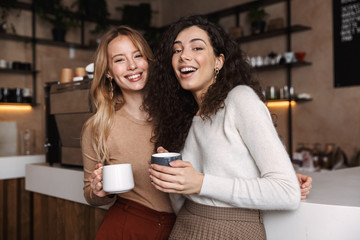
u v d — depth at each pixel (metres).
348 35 3.41
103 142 1.29
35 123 4.28
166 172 0.85
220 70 1.06
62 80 2.00
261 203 0.80
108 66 1.37
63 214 1.87
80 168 1.83
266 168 0.81
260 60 3.90
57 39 4.35
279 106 3.99
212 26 1.04
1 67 3.91
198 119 1.01
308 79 3.74
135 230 1.23
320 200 1.02
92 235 1.68
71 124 1.79
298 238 1.00
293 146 3.88
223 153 0.90
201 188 0.85
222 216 0.90
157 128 1.25
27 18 4.33
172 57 1.07
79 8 4.51
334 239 0.95
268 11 4.07
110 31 1.36
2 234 2.41
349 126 3.42
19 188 2.51
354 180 1.41
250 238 0.90
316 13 3.66
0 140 3.00
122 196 1.32
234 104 0.89
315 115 3.69
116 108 1.39
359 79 3.34
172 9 5.27
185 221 0.98
